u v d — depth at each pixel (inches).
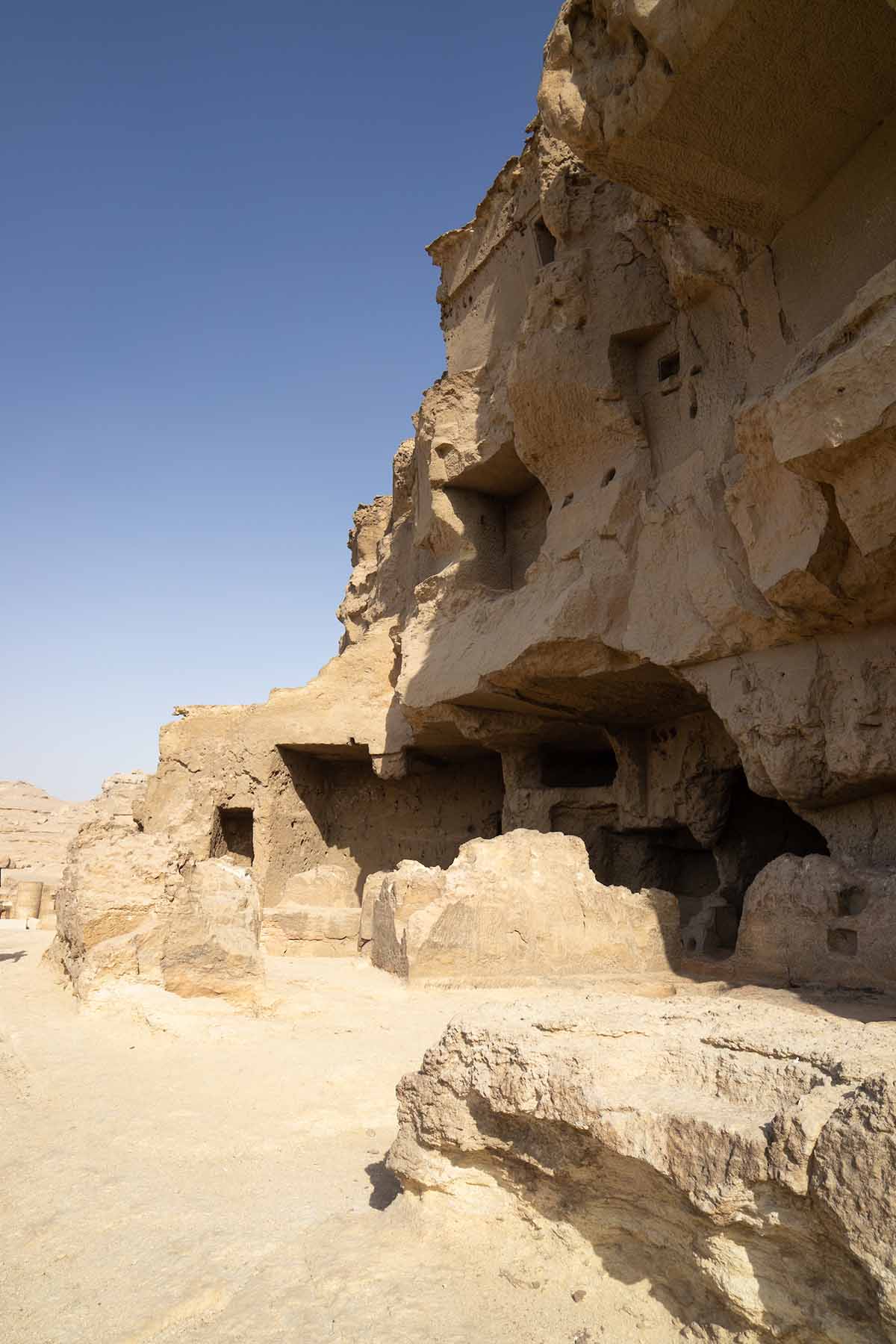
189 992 306.3
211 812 837.8
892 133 357.4
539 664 578.6
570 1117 121.6
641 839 677.3
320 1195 160.1
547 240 667.4
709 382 507.8
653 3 319.9
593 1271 121.6
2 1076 235.1
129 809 1434.5
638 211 506.9
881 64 329.1
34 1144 186.7
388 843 885.2
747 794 639.8
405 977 387.9
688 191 395.5
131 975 301.6
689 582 481.4
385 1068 244.2
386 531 1051.3
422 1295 121.9
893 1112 90.1
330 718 837.2
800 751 437.7
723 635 465.1
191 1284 126.6
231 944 316.8
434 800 877.8
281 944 613.6
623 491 540.7
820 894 363.9
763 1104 112.6
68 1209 154.8
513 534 738.8
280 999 320.2
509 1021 145.3
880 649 412.5
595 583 536.7
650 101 340.5
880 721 406.3
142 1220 149.6
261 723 845.8
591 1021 143.9
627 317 557.6
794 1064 114.6
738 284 459.5
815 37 315.6
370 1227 143.4
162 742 885.8
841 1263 96.1
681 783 621.3
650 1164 112.0
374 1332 113.4
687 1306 110.4
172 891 319.3
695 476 496.4
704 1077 123.3
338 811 913.5
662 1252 116.2
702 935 546.6
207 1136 192.2
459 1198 137.7
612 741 670.5
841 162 379.6
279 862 833.5
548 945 409.7
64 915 358.9
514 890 413.4
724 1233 105.3
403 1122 148.0
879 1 302.7
